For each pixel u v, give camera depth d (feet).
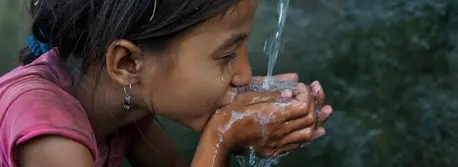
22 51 6.36
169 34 5.20
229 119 5.74
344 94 11.65
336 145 11.22
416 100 11.56
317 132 6.05
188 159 10.48
